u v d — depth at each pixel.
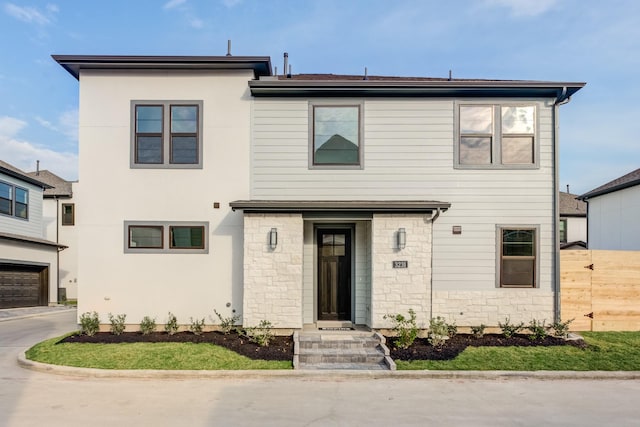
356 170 10.46
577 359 8.26
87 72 10.49
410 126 10.53
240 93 10.55
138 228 10.41
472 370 7.71
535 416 5.80
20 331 12.15
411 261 9.84
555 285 10.35
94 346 8.88
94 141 10.45
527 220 10.41
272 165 10.48
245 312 9.72
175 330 9.86
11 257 18.53
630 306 10.70
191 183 10.45
